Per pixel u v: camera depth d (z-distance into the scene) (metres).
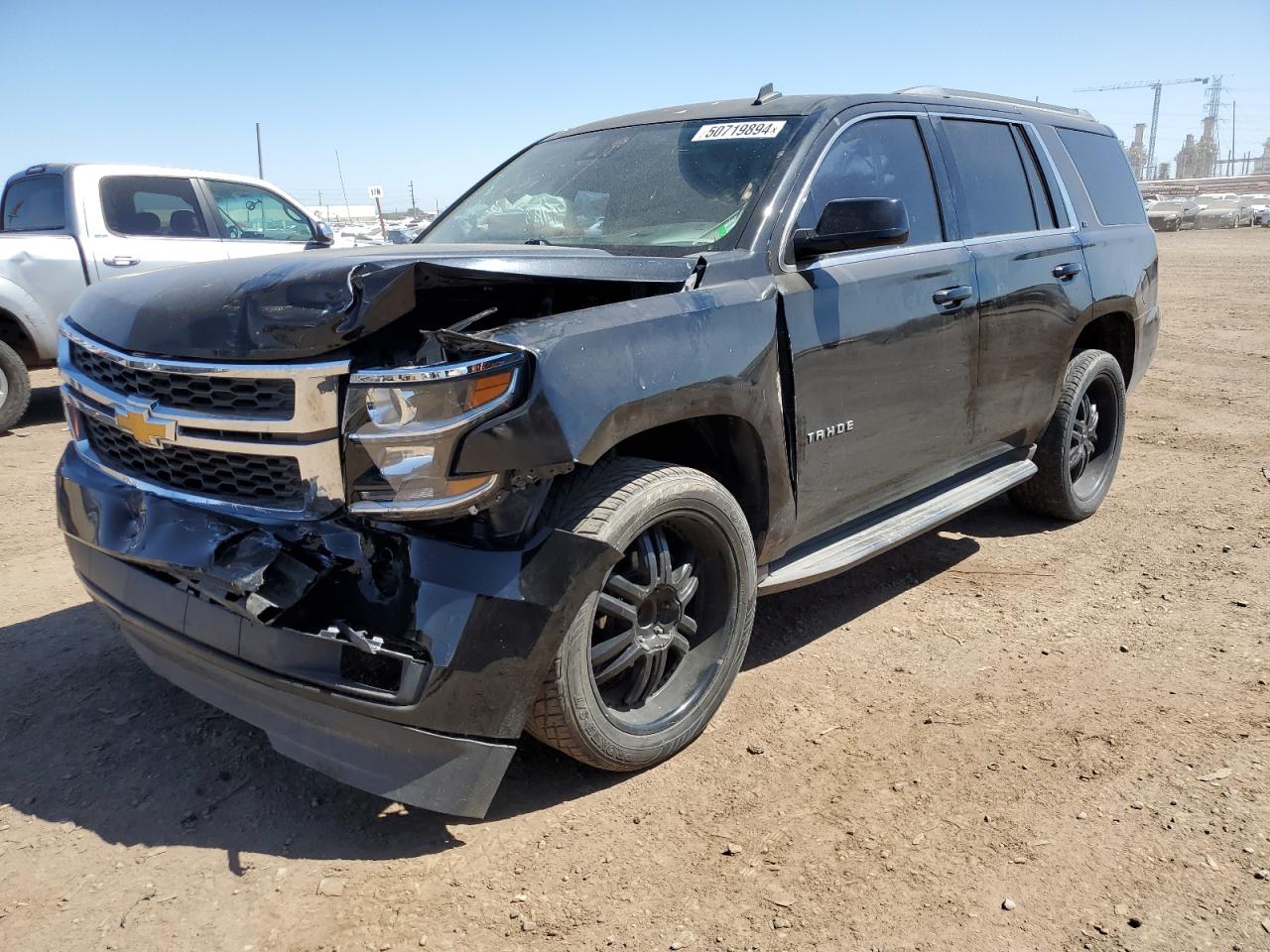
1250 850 2.61
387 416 2.40
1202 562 4.74
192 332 2.61
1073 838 2.66
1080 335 5.48
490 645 2.43
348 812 2.78
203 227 8.50
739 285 3.13
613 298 2.92
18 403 7.65
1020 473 4.68
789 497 3.32
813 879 2.51
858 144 3.81
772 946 2.29
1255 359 10.74
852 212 3.21
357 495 2.46
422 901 2.43
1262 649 3.79
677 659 3.09
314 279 2.47
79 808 2.77
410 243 3.96
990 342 4.24
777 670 3.66
